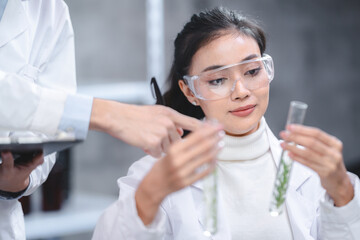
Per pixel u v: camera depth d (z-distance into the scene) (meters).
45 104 1.29
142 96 3.26
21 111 1.28
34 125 1.29
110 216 1.27
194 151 1.07
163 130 1.24
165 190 1.11
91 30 3.46
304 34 4.22
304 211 1.51
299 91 4.23
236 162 1.53
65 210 2.96
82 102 1.29
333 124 4.41
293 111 1.14
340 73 4.42
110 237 1.23
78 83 3.33
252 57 1.41
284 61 4.14
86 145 3.59
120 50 3.54
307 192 1.55
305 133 1.14
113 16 3.50
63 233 2.83
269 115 4.11
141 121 1.26
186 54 1.47
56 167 2.90
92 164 3.62
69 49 1.72
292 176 1.54
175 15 3.58
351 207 1.27
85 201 3.17
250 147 1.52
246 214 1.49
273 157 1.54
